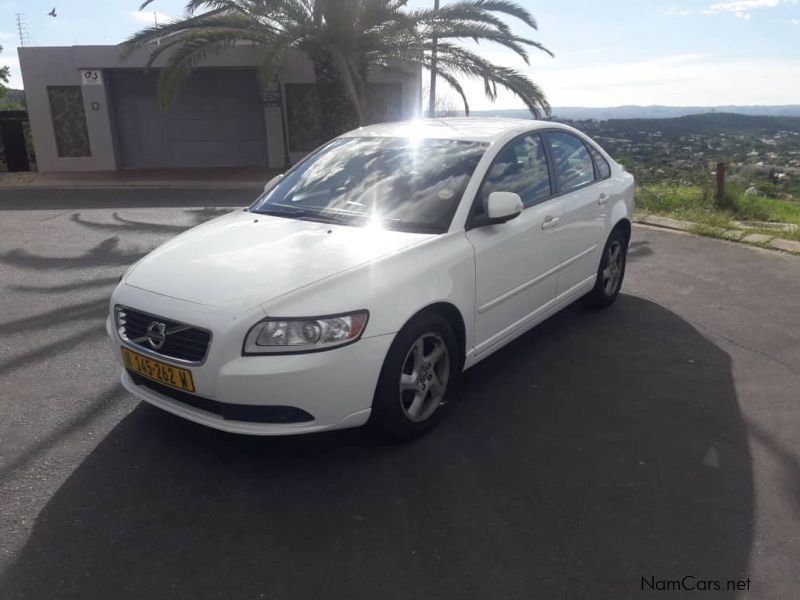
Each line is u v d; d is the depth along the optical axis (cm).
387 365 330
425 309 351
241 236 383
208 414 321
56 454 341
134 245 840
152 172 1773
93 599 245
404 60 1495
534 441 359
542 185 464
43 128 1775
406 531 284
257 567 262
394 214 395
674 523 291
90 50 1711
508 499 307
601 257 541
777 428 375
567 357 473
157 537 279
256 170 1816
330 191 432
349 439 359
